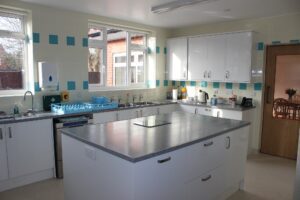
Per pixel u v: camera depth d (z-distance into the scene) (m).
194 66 5.02
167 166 2.02
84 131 2.46
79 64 4.23
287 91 4.32
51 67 3.73
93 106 4.03
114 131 2.47
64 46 4.01
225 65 4.56
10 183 3.18
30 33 3.68
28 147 3.23
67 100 4.07
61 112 3.62
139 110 4.51
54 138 3.46
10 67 3.69
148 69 5.58
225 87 4.97
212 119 3.16
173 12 4.05
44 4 3.65
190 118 3.21
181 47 5.21
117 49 5.14
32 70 3.72
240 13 4.08
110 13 4.18
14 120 3.08
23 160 3.21
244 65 4.32
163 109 4.95
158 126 2.72
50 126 3.41
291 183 3.38
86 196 2.24
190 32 5.38
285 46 4.27
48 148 3.41
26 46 3.77
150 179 1.88
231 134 2.79
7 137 3.05
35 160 3.31
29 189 3.17
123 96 4.91
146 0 3.41
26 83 3.83
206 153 2.45
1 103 3.45
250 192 3.12
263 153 4.64
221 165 2.71
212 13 4.10
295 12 4.00
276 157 4.42
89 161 2.15
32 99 3.73
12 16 3.65
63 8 3.87
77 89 4.23
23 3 3.53
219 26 4.93
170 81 5.77
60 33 3.94
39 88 3.79
